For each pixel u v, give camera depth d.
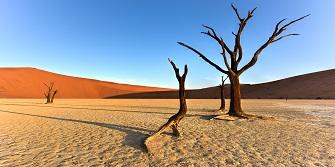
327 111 22.61
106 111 23.16
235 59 16.73
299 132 11.48
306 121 15.24
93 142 9.48
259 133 11.22
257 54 16.36
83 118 17.08
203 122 14.59
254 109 25.31
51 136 10.64
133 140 9.80
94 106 32.03
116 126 13.27
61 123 14.59
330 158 7.23
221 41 15.96
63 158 7.38
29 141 9.66
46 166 6.64
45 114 20.17
